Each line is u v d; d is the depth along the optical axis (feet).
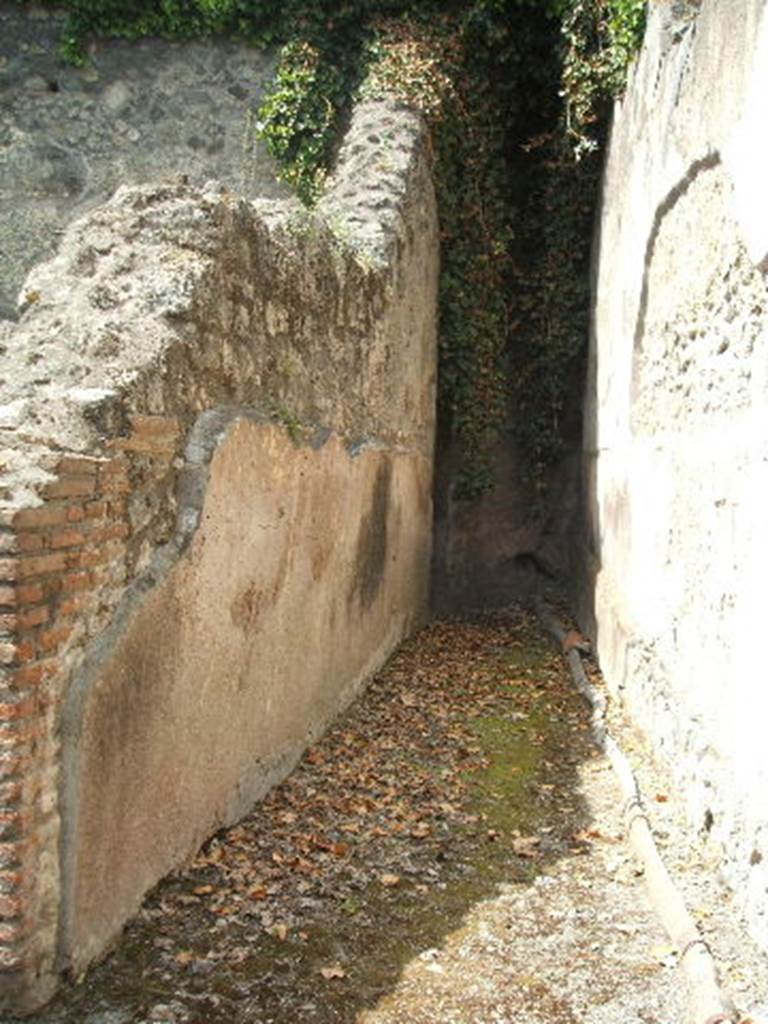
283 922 12.57
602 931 12.71
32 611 9.71
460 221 31.01
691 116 17.15
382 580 24.49
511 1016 10.88
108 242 13.61
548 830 15.84
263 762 16.03
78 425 10.91
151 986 10.96
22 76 29.07
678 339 18.11
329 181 26.99
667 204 19.33
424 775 17.98
